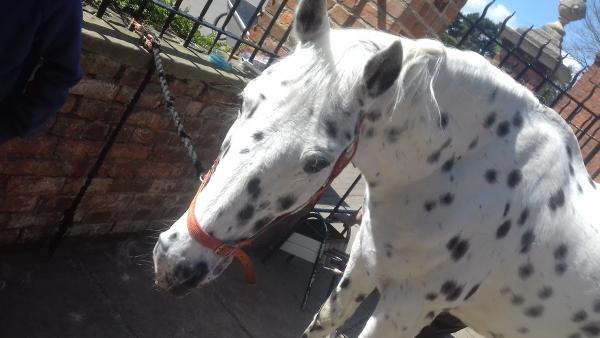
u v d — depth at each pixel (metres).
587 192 2.28
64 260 2.69
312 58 1.52
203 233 1.50
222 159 1.52
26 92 1.64
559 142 2.16
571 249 2.16
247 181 1.45
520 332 2.29
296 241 3.52
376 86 1.50
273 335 3.00
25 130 1.66
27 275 2.49
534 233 2.10
